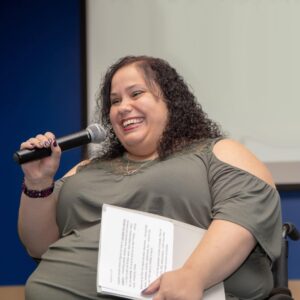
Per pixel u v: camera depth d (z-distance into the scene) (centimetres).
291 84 274
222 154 162
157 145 174
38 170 172
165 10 281
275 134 271
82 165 191
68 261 155
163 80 179
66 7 292
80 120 286
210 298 138
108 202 162
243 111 274
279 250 150
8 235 282
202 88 276
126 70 180
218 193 153
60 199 177
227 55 277
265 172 161
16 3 294
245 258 142
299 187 267
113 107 180
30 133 287
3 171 285
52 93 288
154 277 136
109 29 283
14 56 291
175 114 176
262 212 147
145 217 146
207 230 145
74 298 149
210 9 280
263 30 277
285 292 160
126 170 173
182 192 155
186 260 138
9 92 289
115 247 140
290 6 277
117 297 147
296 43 275
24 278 280
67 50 290
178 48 279
